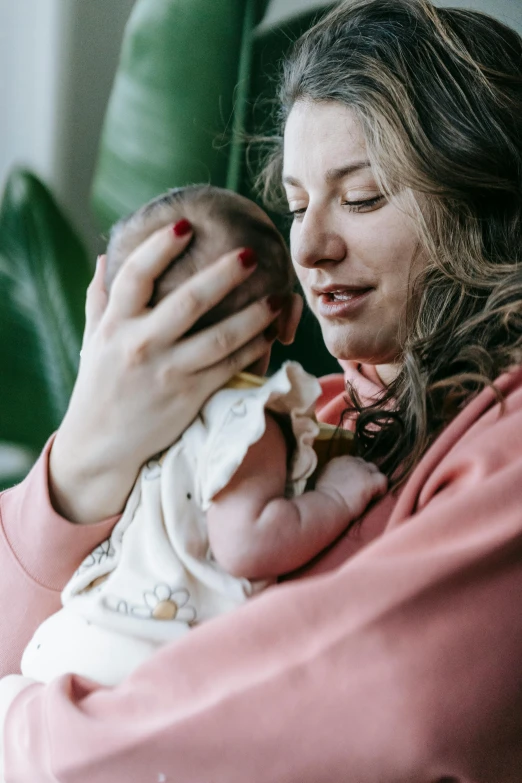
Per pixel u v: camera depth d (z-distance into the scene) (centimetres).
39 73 223
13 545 88
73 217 225
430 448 72
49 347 225
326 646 60
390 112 86
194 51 206
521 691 60
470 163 87
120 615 76
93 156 222
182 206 84
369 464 82
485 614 60
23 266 225
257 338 84
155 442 81
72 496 85
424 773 59
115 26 217
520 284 82
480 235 89
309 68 91
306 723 60
